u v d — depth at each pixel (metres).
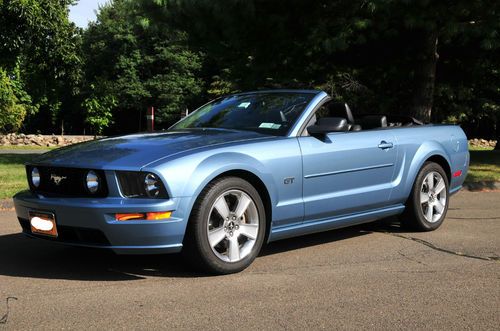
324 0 12.67
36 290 4.18
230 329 3.46
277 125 5.24
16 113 29.55
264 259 5.18
